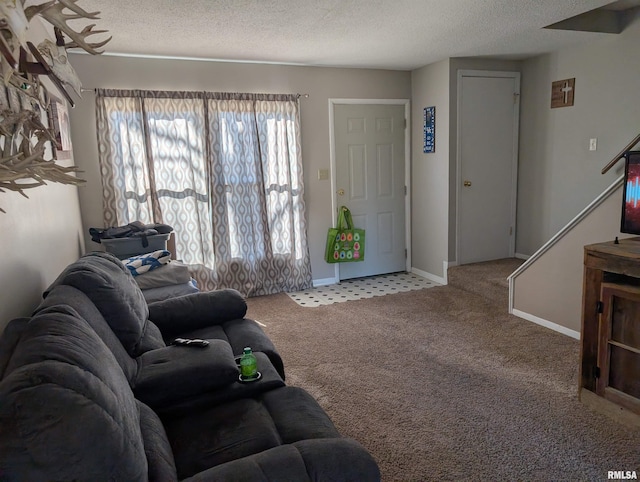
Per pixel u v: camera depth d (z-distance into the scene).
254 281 4.51
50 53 1.41
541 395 2.47
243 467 1.09
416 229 5.19
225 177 4.29
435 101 4.65
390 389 2.60
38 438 0.87
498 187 4.82
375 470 1.15
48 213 2.35
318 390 2.61
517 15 3.11
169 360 1.77
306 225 4.75
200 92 4.07
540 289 3.44
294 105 4.47
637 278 2.20
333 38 3.52
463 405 2.41
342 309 4.06
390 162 5.07
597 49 3.96
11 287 1.66
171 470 1.21
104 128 3.79
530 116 4.70
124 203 3.93
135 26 3.04
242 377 1.77
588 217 2.95
